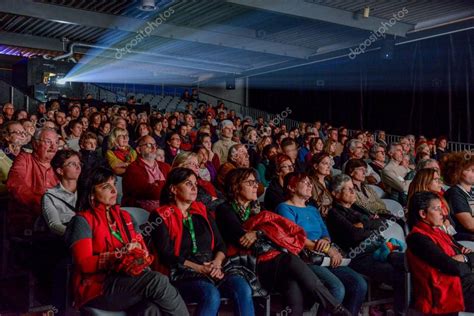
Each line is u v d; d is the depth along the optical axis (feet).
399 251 11.16
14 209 10.45
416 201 9.79
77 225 8.25
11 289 10.06
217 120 36.50
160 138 22.97
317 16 31.35
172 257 8.95
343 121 43.11
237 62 50.49
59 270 9.16
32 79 43.24
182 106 50.93
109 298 8.05
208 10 34.22
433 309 9.28
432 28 33.27
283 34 39.91
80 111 30.12
